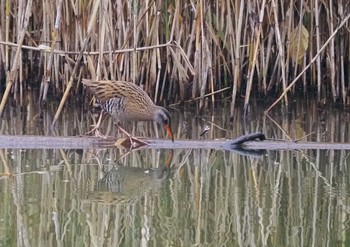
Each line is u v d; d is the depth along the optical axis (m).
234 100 16.42
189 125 15.54
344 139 14.05
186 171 11.62
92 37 16.22
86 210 9.39
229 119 16.34
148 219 9.12
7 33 15.41
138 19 16.36
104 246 8.12
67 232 8.55
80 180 10.85
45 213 9.20
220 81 17.97
